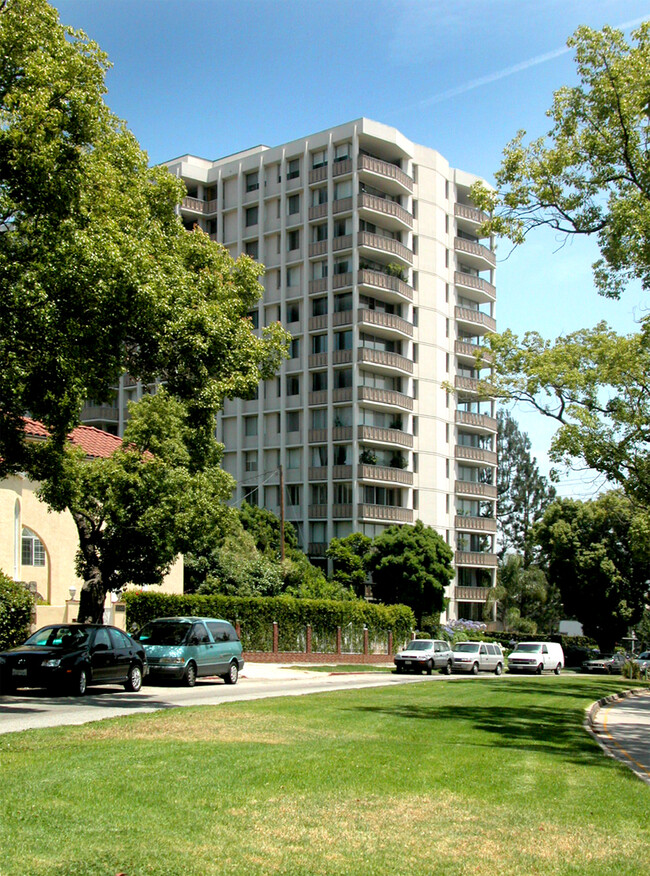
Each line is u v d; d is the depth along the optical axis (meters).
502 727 17.39
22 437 20.25
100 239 16.80
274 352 25.73
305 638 43.88
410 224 64.50
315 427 62.41
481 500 70.12
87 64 17.31
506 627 70.38
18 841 6.76
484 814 8.73
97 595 26.27
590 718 21.81
